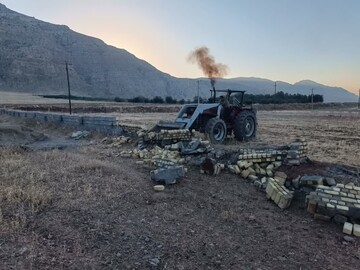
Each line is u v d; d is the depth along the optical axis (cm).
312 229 478
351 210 483
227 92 1241
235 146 1030
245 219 503
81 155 912
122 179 646
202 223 480
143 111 4172
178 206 537
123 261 371
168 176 634
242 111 1239
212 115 1164
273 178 650
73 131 1524
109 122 1345
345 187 517
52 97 8588
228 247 415
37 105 4256
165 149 938
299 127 1980
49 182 613
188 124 1097
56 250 380
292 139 1301
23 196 523
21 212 470
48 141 1299
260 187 638
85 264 359
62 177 648
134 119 2605
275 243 433
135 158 877
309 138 1369
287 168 688
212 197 589
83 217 466
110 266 360
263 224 488
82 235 417
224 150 820
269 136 1429
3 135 1238
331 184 586
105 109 4028
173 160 792
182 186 634
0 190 546
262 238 445
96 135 1361
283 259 394
